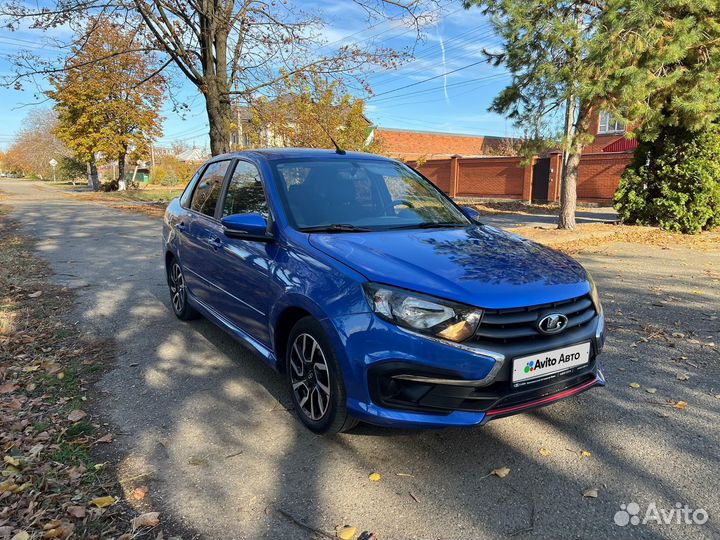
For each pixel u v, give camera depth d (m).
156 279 7.31
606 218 15.78
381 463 2.85
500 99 11.38
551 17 10.03
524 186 22.98
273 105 14.97
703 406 3.54
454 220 3.91
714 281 7.32
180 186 47.06
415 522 2.38
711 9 9.58
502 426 3.26
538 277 2.80
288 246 3.25
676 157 12.30
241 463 2.83
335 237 3.20
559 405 3.55
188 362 4.25
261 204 3.69
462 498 2.56
